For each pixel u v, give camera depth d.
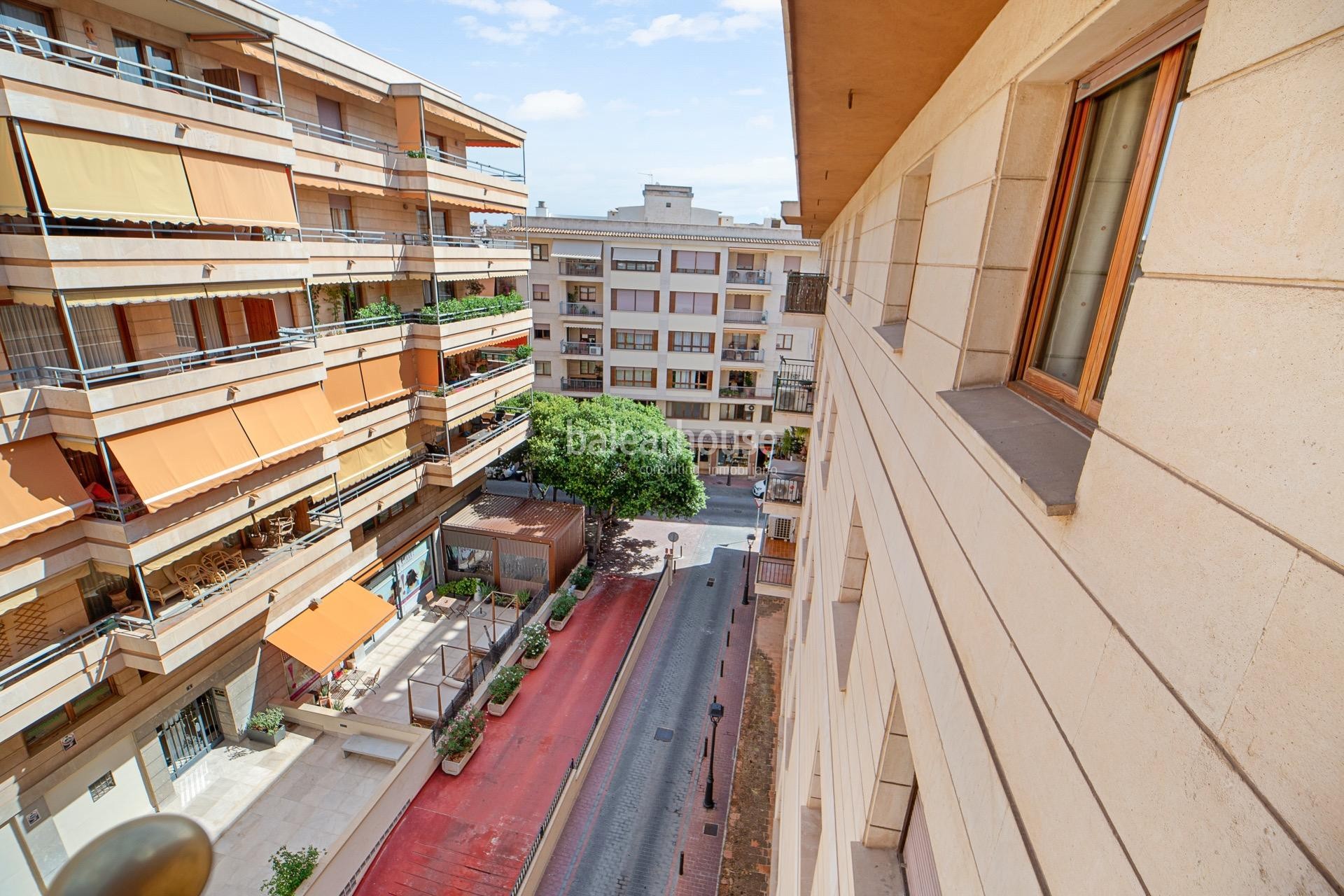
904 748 3.96
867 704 4.70
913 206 6.16
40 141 9.45
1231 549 1.29
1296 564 1.11
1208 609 1.35
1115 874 1.58
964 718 2.67
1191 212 1.55
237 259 12.41
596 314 38.00
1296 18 1.19
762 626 24.56
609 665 21.95
